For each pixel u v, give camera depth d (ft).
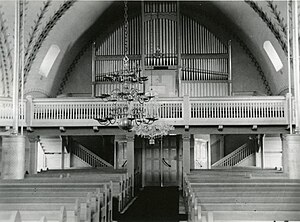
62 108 64.90
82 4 74.69
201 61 83.61
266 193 31.50
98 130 66.39
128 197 61.36
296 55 48.70
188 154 65.77
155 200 62.95
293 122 62.08
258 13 72.95
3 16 66.03
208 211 25.85
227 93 83.05
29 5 66.80
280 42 72.49
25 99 64.75
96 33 87.92
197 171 65.41
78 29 81.20
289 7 63.31
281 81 79.82
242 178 47.37
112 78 46.93
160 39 81.82
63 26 76.48
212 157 92.73
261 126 64.39
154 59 81.56
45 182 44.34
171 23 81.97
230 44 83.46
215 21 87.97
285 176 51.47
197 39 84.58
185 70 83.35
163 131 62.23
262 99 63.31
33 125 64.59
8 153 46.85
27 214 26.13
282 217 26.48
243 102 63.67
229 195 31.53
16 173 46.70
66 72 89.92
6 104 63.67
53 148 84.64
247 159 85.97
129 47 85.46
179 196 67.87
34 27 71.46
